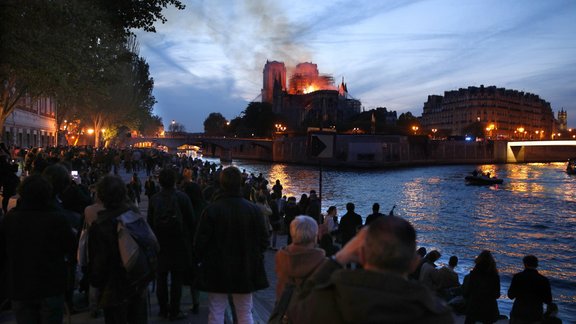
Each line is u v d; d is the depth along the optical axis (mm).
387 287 1978
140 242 4359
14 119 43500
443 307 2027
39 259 4285
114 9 23656
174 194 6090
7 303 6297
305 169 116000
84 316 6227
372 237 2109
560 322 10141
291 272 3867
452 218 43688
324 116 186875
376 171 112500
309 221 3988
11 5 18672
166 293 6379
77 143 73375
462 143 154125
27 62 20297
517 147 165875
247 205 5238
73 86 24703
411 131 178250
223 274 5066
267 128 186250
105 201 4418
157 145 138500
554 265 26359
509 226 39406
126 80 64438
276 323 3803
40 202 4406
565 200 57625
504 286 20859
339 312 2043
